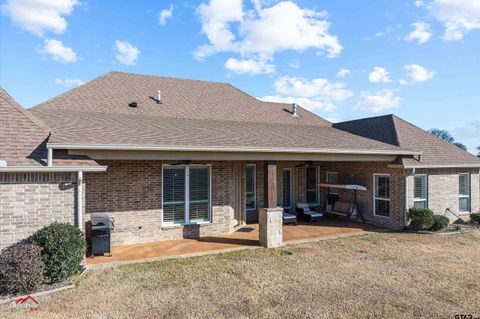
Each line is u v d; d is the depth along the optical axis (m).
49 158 8.55
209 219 13.55
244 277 8.41
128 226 12.05
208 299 7.04
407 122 18.25
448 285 7.89
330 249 11.22
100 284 7.84
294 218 15.87
